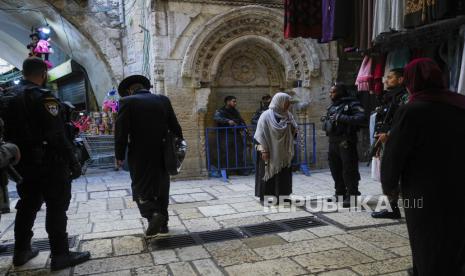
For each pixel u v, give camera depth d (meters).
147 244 3.88
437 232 2.19
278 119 5.24
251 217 4.77
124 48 9.17
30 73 3.24
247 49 8.51
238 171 8.08
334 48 8.54
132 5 8.51
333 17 4.19
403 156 2.26
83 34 8.90
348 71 9.09
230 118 7.94
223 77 8.53
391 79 4.23
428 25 3.48
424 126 2.23
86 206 5.56
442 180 2.19
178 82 7.69
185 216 4.90
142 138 3.80
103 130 9.05
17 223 3.36
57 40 11.01
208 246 3.78
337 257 3.38
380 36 3.94
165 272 3.18
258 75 8.80
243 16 7.80
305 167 8.02
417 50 4.38
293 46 8.29
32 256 3.54
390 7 3.59
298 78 8.41
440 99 2.28
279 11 7.97
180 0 7.55
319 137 8.58
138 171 3.82
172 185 7.12
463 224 2.19
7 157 2.84
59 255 3.31
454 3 2.73
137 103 3.81
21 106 3.09
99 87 10.40
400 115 2.32
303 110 8.42
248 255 3.51
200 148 7.89
